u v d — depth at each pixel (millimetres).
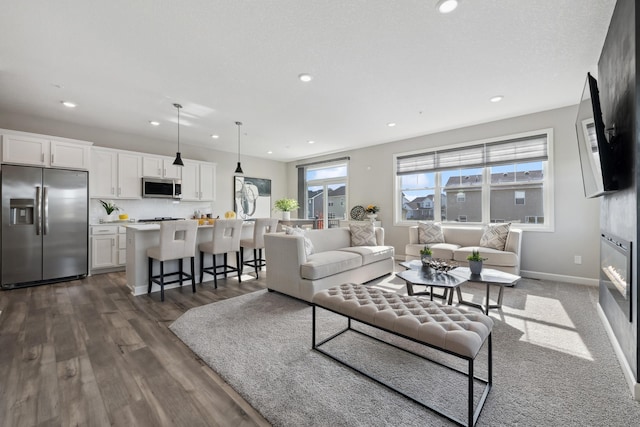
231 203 7059
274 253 3510
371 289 2289
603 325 2541
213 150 6723
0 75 3059
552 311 2898
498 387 1682
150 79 3170
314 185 7727
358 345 2207
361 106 3994
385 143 6094
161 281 3332
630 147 1749
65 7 2045
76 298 3395
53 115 4348
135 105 3938
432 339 1522
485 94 3602
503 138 4562
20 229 3881
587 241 3922
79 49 2580
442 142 5254
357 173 6590
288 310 2959
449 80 3219
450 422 1414
